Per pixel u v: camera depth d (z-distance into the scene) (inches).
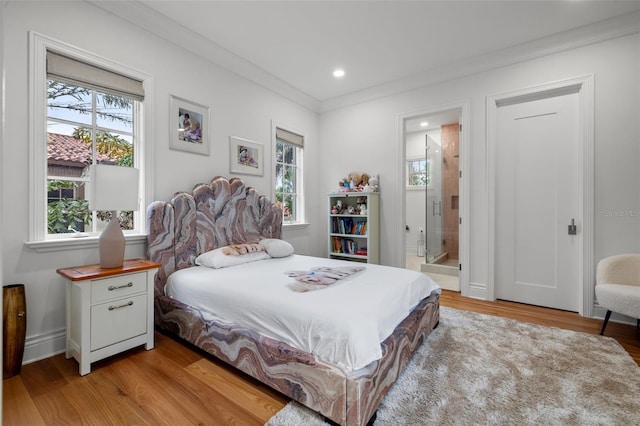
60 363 80.1
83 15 90.1
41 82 82.2
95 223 97.4
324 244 190.7
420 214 256.1
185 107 116.9
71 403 65.2
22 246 79.2
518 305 126.6
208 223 117.6
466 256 138.3
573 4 98.9
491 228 132.6
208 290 86.4
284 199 171.8
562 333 97.9
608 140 109.8
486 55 129.9
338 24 109.4
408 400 65.7
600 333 97.7
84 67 90.7
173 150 113.1
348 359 57.9
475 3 98.3
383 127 164.9
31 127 80.6
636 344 90.7
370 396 58.1
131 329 84.4
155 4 98.7
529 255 128.0
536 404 64.4
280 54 130.1
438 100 146.6
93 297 77.0
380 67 141.5
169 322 94.5
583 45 113.3
